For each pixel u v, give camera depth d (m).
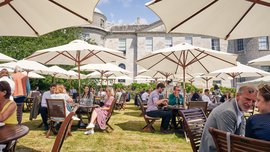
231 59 8.14
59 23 3.64
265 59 8.16
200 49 7.27
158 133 8.08
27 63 12.16
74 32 27.89
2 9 3.44
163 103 8.40
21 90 8.00
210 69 9.34
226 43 39.31
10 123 3.65
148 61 9.29
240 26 4.02
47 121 8.27
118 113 13.88
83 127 8.83
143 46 40.50
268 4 3.08
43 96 8.30
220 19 3.82
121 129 8.73
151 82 31.94
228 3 3.46
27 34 3.99
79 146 6.22
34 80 24.70
